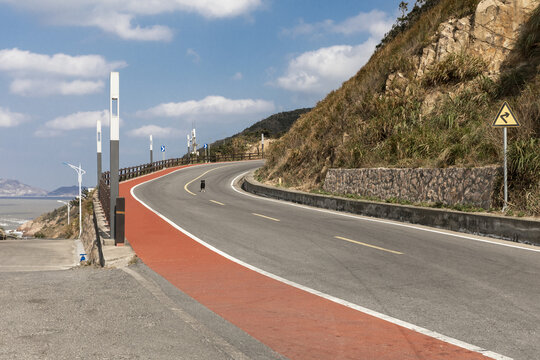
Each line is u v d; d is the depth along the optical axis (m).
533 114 15.82
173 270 8.85
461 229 13.79
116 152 12.60
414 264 9.16
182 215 19.22
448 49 24.95
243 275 8.34
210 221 17.06
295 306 6.22
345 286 7.40
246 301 6.51
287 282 7.73
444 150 18.27
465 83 22.75
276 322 5.50
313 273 8.45
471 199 15.30
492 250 10.65
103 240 11.77
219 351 4.33
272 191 27.98
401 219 16.61
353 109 29.31
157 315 5.55
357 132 26.23
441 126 21.19
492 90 21.08
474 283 7.48
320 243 11.98
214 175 46.38
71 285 7.34
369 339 4.88
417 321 5.51
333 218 17.73
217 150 90.62
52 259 20.67
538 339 4.86
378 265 9.12
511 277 7.90
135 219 18.17
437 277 7.97
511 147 14.39
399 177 19.42
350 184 23.22
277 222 16.56
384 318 5.64
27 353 4.20
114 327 5.05
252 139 105.38
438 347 4.63
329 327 5.30
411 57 27.62
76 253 23.52
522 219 11.73
